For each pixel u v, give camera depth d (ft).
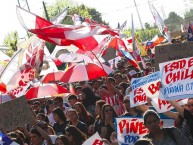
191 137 25.22
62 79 44.47
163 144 23.20
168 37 73.77
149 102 28.09
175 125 27.04
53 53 59.00
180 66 25.80
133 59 53.11
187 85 25.55
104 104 32.14
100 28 41.27
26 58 45.73
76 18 50.39
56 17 45.29
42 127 31.63
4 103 26.89
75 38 37.01
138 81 28.60
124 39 65.10
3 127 26.84
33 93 44.34
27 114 26.89
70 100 41.19
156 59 31.14
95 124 33.24
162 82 25.99
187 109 25.48
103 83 54.29
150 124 23.17
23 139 32.27
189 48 30.71
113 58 65.00
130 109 32.71
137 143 21.85
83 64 44.55
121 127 27.78
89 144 24.61
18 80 44.91
